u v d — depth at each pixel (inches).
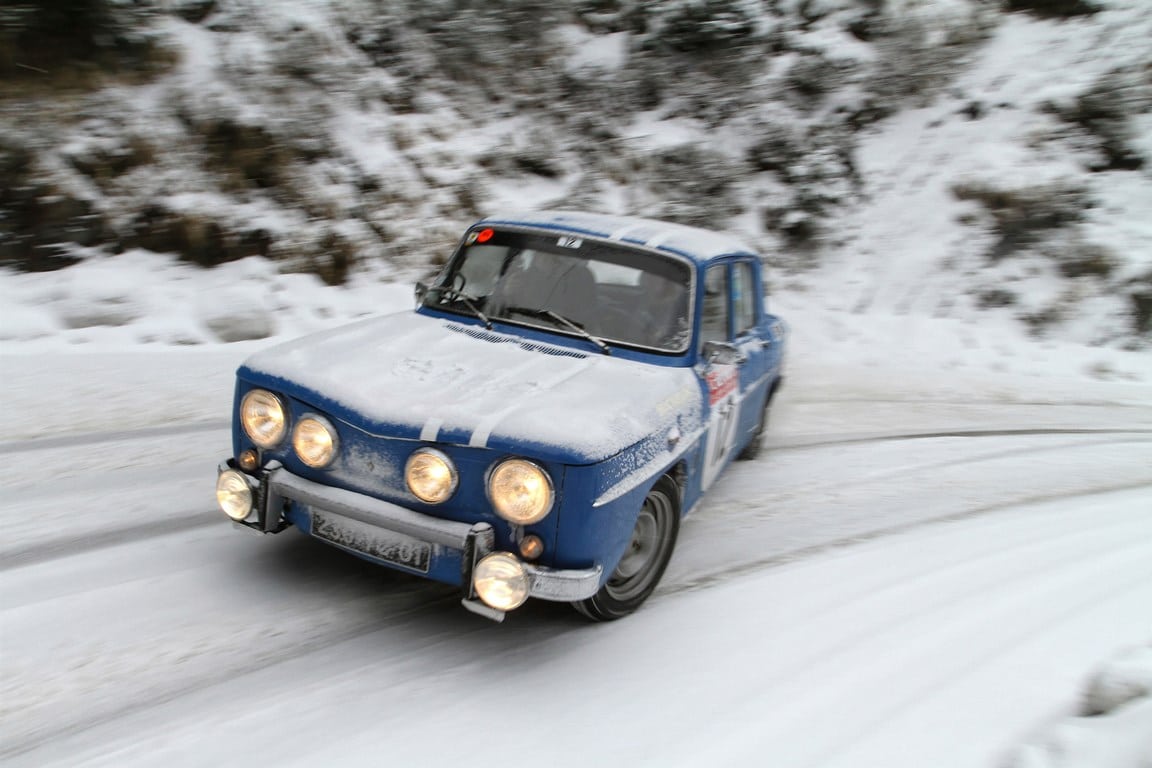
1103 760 115.6
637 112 573.0
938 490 251.3
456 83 502.9
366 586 153.5
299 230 363.3
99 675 121.5
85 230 320.5
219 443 218.8
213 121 370.3
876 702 133.8
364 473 135.1
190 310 311.6
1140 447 329.4
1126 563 206.4
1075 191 551.2
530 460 125.4
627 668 137.2
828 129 592.1
